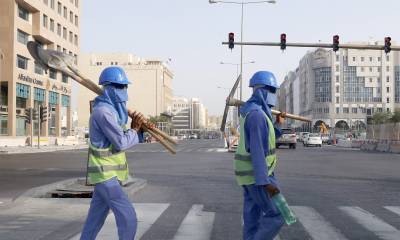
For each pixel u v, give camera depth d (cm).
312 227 788
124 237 469
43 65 486
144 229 765
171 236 715
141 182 1355
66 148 4834
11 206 989
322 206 1011
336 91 16112
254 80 482
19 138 5303
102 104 468
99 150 466
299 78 19300
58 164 2356
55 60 480
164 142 496
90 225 490
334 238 710
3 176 1711
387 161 2634
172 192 1227
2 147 4716
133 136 471
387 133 4350
